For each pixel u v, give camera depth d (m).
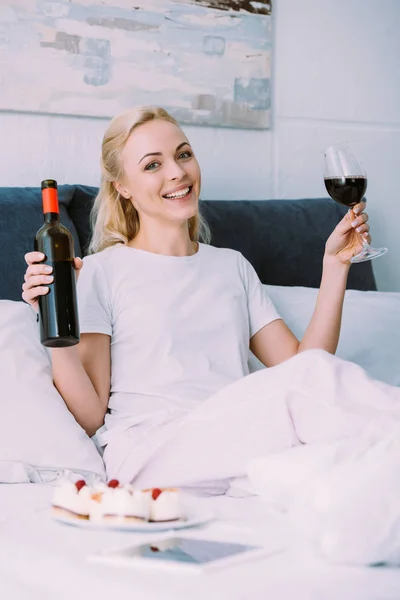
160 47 2.67
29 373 1.78
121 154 2.06
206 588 0.94
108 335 1.96
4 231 2.17
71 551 1.10
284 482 1.22
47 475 1.67
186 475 1.53
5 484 1.61
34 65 2.50
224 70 2.79
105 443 1.81
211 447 1.52
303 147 2.98
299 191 2.97
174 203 2.03
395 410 1.38
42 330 1.48
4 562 1.08
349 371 1.45
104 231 2.16
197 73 2.74
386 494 1.06
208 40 2.76
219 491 1.55
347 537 1.03
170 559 1.02
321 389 1.44
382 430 1.30
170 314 1.97
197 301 2.02
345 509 1.05
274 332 2.13
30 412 1.72
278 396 1.47
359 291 2.52
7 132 2.50
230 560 1.02
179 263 2.04
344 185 1.92
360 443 1.22
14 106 2.48
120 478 1.64
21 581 1.01
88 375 1.90
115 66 2.61
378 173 3.13
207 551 1.06
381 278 3.17
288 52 2.95
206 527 1.21
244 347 2.05
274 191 2.93
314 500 1.10
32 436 1.69
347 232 2.00
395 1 3.16
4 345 1.81
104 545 1.12
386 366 2.32
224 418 1.52
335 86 3.04
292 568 1.02
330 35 3.02
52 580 1.00
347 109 3.06
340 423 1.39
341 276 2.04
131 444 1.74
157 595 0.92
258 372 1.54
